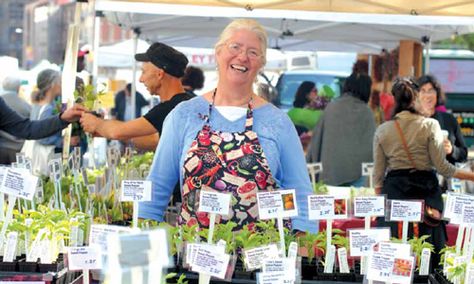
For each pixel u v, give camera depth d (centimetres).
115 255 244
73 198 521
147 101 1495
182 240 401
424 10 734
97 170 706
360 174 877
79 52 886
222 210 378
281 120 442
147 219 431
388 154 668
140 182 396
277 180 442
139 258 244
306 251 419
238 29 441
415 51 1045
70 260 345
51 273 358
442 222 642
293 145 443
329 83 1409
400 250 341
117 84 1952
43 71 1008
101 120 596
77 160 598
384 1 736
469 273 352
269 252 368
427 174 659
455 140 807
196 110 445
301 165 445
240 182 429
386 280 340
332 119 880
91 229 348
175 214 559
